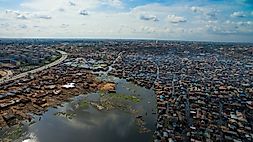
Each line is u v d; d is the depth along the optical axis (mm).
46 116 111062
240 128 99625
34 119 107125
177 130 96625
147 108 124688
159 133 93500
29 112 115312
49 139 89188
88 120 107250
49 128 98375
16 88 154375
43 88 157000
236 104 130625
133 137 91688
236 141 88375
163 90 159750
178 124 101938
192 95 148625
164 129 97000
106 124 103250
